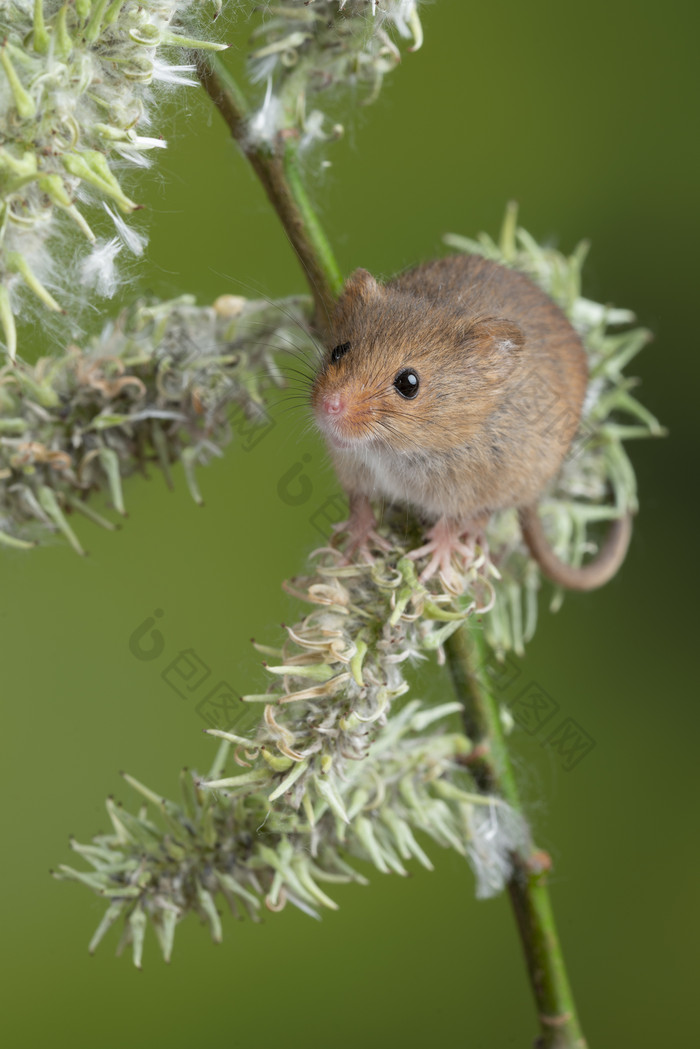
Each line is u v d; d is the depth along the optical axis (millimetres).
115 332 1853
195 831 1834
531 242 1896
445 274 1884
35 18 1804
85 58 1805
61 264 1818
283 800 1827
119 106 1808
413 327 1867
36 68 1804
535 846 1851
